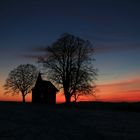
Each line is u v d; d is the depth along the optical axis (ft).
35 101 263.70
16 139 69.36
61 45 222.07
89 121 117.08
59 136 76.54
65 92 212.43
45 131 84.07
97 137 77.61
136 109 203.82
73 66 214.28
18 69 307.78
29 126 93.91
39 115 131.13
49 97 258.78
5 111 140.97
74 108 194.08
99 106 243.60
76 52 220.02
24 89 305.73
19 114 130.72
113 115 150.41
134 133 87.10
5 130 82.33
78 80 209.87
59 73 215.31
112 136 79.97
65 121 113.80
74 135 79.10
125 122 117.80
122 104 242.58
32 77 309.22
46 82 264.93
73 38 223.51
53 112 149.59
